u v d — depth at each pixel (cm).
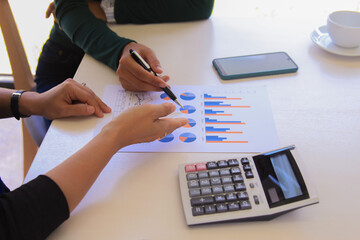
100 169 44
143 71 61
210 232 40
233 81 67
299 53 75
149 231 41
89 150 45
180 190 45
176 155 51
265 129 55
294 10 122
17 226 37
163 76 66
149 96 63
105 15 87
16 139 150
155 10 85
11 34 86
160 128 50
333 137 53
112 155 47
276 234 40
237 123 57
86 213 42
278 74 69
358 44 73
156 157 50
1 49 153
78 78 68
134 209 43
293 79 67
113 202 44
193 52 76
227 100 62
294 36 82
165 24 87
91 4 86
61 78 94
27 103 58
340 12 73
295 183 42
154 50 76
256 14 125
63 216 40
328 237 40
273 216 41
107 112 59
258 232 40
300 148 52
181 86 65
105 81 68
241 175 45
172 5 84
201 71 70
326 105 60
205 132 55
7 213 37
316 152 51
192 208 42
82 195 42
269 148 52
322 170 48
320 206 43
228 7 125
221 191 43
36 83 95
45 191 39
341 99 62
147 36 82
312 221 41
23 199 38
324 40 77
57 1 81
